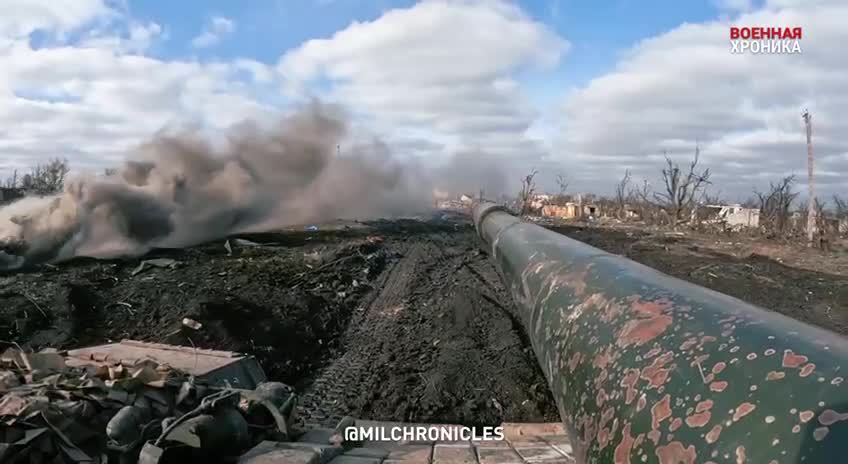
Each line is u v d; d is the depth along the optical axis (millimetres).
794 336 1521
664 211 36969
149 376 4824
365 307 11781
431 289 13312
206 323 8797
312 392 7305
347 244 18938
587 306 2525
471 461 4941
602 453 1738
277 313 9859
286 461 4203
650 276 2578
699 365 1580
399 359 8375
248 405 5020
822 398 1222
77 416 4199
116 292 11273
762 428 1262
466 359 7895
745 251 20422
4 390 4410
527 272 4180
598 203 56281
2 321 9070
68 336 8867
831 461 1080
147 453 3912
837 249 22000
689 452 1385
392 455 5082
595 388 1951
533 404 6590
